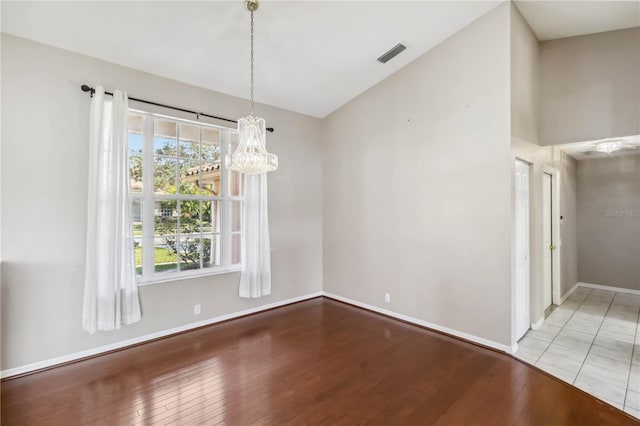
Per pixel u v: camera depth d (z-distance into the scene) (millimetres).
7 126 2631
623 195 5270
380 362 2928
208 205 3916
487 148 3178
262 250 4176
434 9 3018
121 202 3055
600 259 5504
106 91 3100
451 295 3514
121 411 2215
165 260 3564
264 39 3150
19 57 2682
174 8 2617
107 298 2953
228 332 3641
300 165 4879
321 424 2096
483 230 3223
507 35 3010
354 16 2979
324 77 4000
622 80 3330
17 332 2672
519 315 3379
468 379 2625
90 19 2621
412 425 2082
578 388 2484
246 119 2562
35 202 2752
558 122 3699
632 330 3641
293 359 2990
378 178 4316
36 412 2201
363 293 4543
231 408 2256
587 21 3301
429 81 3686
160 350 3168
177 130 3658
